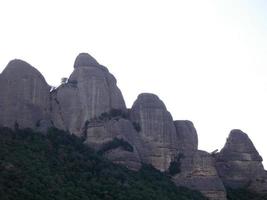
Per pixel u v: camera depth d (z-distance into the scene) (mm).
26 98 158375
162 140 163500
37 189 120562
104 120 161125
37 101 160125
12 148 138125
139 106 167250
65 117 162125
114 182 136625
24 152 137625
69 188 126938
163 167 160000
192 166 158250
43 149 143500
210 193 153125
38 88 161625
